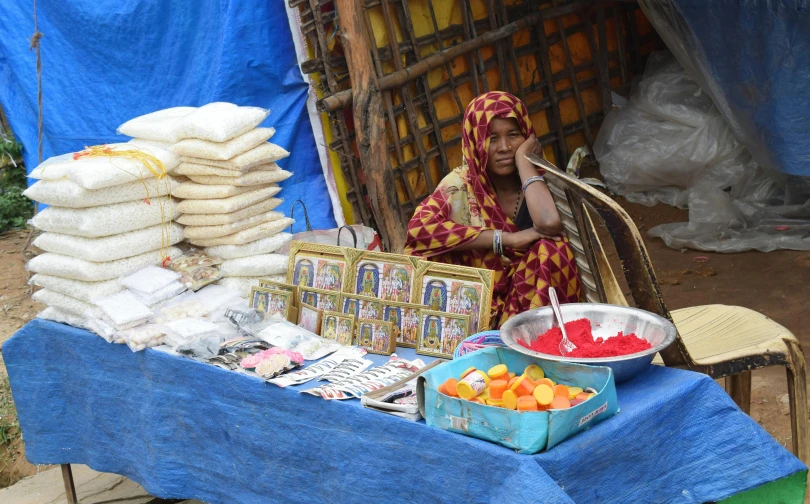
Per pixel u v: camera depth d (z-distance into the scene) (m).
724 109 6.14
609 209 2.33
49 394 3.28
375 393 2.28
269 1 5.69
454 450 2.03
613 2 7.77
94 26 6.24
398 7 6.09
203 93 5.99
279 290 2.94
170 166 3.15
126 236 3.09
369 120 5.71
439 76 6.53
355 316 2.75
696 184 6.81
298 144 5.93
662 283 5.53
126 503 3.51
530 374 2.12
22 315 5.66
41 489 3.75
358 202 6.05
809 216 6.18
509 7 7.12
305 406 2.39
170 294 3.02
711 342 2.71
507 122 3.05
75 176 2.95
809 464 2.61
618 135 7.32
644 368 2.18
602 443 1.97
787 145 5.91
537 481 1.82
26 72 6.68
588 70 7.81
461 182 3.20
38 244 3.18
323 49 5.66
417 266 2.71
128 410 3.00
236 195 3.14
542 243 2.94
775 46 5.67
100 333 2.96
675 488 2.17
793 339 2.57
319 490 2.44
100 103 6.47
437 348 2.62
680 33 6.07
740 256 5.87
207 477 2.80
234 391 2.59
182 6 5.92
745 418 2.17
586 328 2.33
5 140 7.54
